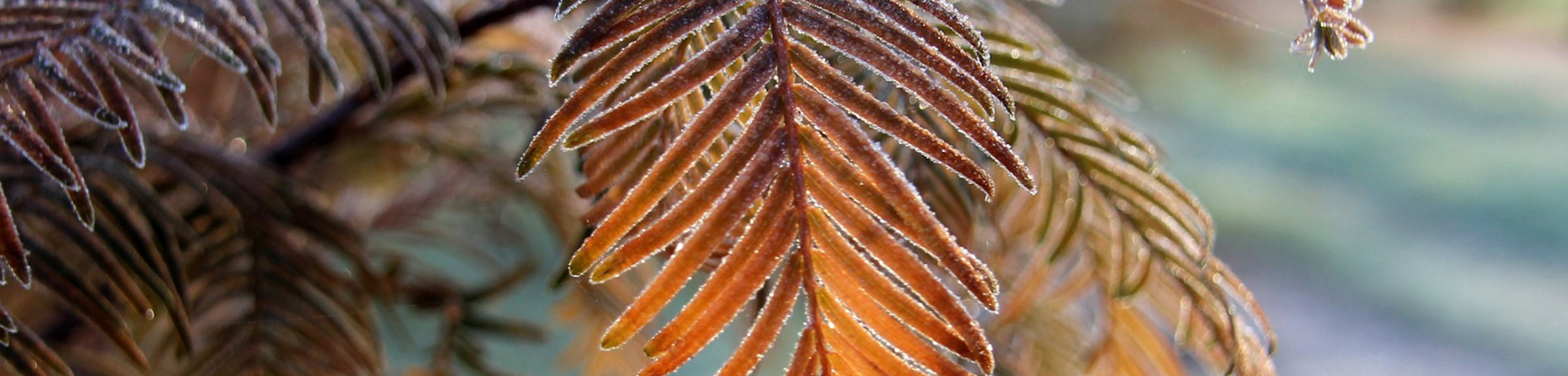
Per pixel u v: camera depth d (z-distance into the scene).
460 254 0.50
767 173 0.21
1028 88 0.28
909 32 0.21
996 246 0.33
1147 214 0.28
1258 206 1.51
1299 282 1.39
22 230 0.25
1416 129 1.79
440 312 0.41
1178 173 1.50
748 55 0.23
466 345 0.41
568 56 0.21
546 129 0.21
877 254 0.20
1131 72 1.17
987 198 0.21
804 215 0.21
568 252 0.29
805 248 0.21
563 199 0.44
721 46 0.21
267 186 0.32
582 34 0.21
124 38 0.23
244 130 0.43
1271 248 1.44
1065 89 0.28
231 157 0.32
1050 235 0.30
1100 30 1.05
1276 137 1.69
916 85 0.21
